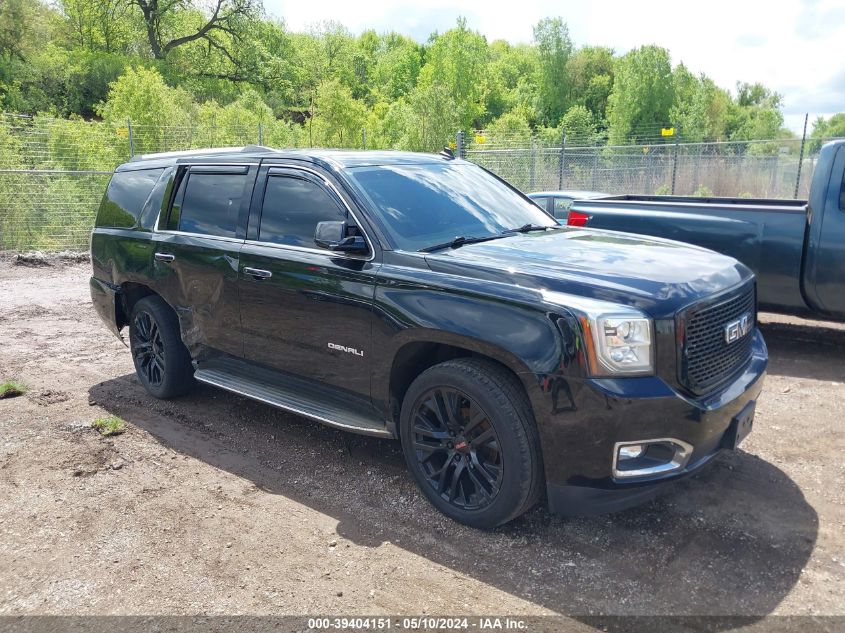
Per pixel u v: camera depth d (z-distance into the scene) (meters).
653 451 3.19
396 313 3.63
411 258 3.72
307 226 4.25
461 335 3.36
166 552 3.39
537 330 3.16
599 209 7.21
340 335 3.96
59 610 2.96
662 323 3.12
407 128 28.55
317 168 4.27
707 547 3.35
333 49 79.62
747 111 67.31
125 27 60.06
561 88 76.94
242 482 4.15
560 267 3.47
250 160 4.70
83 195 17.22
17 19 48.31
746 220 6.46
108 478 4.22
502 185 5.12
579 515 3.31
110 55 54.59
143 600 3.02
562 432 3.12
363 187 4.12
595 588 3.04
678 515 3.65
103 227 5.84
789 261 6.32
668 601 2.94
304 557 3.34
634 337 3.07
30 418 5.25
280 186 4.46
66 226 16.56
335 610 2.93
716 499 3.81
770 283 6.48
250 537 3.53
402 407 3.75
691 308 3.21
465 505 3.55
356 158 4.44
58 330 8.34
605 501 3.20
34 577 3.21
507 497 3.32
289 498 3.94
